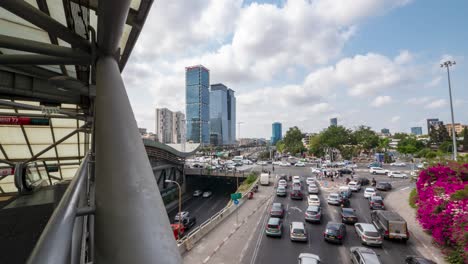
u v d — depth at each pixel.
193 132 172.25
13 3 2.22
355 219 19.83
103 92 2.00
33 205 3.83
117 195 1.40
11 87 6.72
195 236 16.36
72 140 16.59
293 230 16.52
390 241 16.34
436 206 15.40
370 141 79.50
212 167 59.88
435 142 90.50
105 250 1.24
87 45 2.74
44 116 10.80
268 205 26.28
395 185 36.62
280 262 13.62
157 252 1.20
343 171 48.84
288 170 57.25
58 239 1.04
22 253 2.08
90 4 3.54
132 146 1.66
